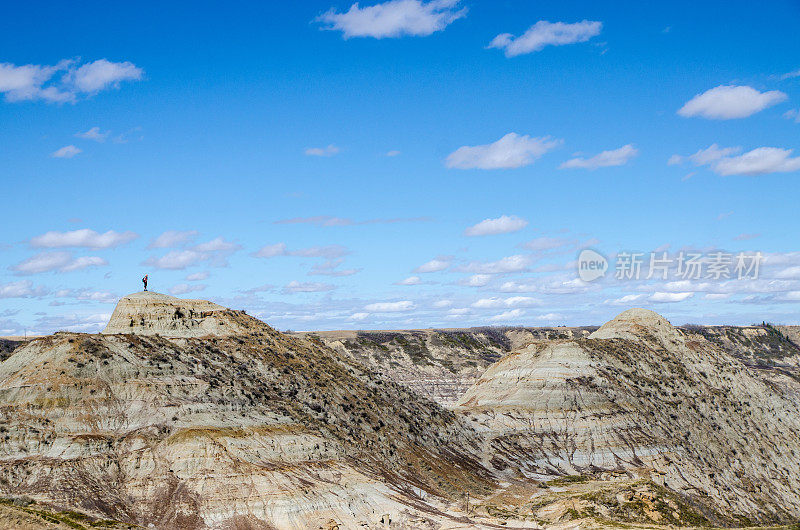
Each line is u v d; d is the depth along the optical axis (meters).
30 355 129.62
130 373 128.88
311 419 140.75
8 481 109.19
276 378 150.12
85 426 119.06
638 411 197.88
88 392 123.19
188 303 163.62
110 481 112.50
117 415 122.25
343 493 119.31
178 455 116.12
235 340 156.00
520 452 177.38
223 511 110.12
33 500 105.81
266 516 110.56
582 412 191.38
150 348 137.00
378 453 144.12
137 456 115.94
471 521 120.75
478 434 181.00
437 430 170.88
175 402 126.06
